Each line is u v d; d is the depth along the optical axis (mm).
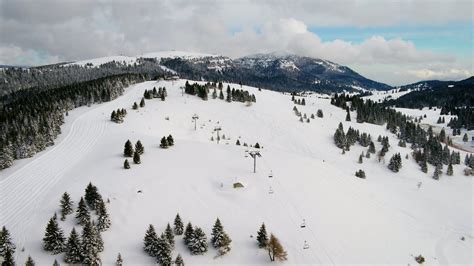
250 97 197250
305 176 80750
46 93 193250
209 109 178875
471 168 145500
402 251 58969
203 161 83812
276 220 60406
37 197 67188
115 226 55219
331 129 181750
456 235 72375
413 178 131250
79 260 47281
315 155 147875
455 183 130125
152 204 61750
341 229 61000
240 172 78312
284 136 163500
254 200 66125
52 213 58812
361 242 58500
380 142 167625
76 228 54344
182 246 51938
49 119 120875
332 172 89250
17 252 49469
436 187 122000
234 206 63312
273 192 70000
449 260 59781
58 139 111188
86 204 59281
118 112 131875
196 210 61031
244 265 49344
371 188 88125
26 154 96188
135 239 52781
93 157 88125
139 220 57094
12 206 64875
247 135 159125
